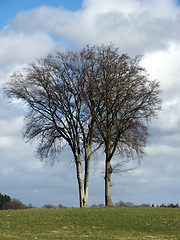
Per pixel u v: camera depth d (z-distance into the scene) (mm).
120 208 36125
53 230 26781
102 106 41438
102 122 41469
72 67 42688
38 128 44344
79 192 43719
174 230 27359
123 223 28984
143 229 27562
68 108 42969
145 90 41156
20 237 24391
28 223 28734
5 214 32188
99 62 41688
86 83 41312
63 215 31609
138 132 40938
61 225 28250
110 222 29219
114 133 41250
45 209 35875
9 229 26703
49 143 44625
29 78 42344
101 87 40375
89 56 42156
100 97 40875
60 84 42656
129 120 40969
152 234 26297
